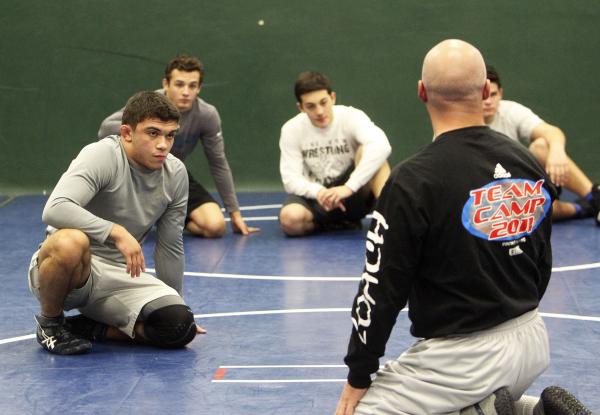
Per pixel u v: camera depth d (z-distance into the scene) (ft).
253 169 35.88
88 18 35.32
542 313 19.40
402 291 10.54
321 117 27.43
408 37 35.14
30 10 35.29
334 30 35.19
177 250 17.69
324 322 18.90
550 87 35.14
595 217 29.76
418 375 10.78
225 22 35.29
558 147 27.84
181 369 16.05
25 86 35.55
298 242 27.12
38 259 16.51
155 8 35.24
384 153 27.20
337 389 15.01
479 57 10.89
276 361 16.47
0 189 35.88
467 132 10.81
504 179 10.69
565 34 34.94
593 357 16.51
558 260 24.30
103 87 35.55
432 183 10.48
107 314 17.26
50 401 14.58
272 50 35.32
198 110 26.84
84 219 15.94
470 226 10.50
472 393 10.58
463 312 10.62
